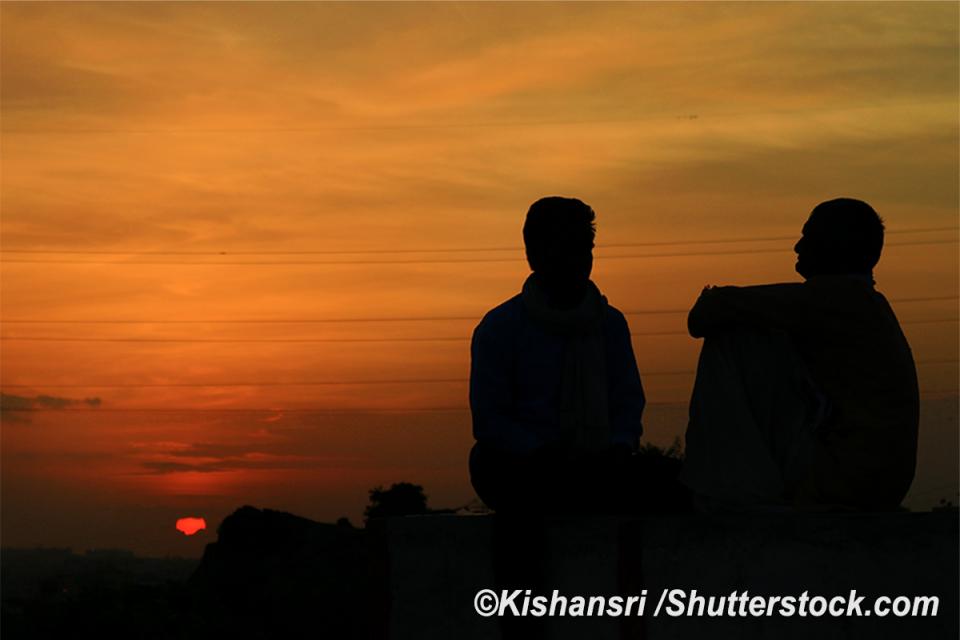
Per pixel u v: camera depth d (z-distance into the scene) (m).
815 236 5.40
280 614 33.22
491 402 5.10
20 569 161.12
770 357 5.34
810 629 4.97
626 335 5.41
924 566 4.93
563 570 5.12
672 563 5.07
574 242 5.14
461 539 5.22
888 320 5.20
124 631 28.83
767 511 5.16
